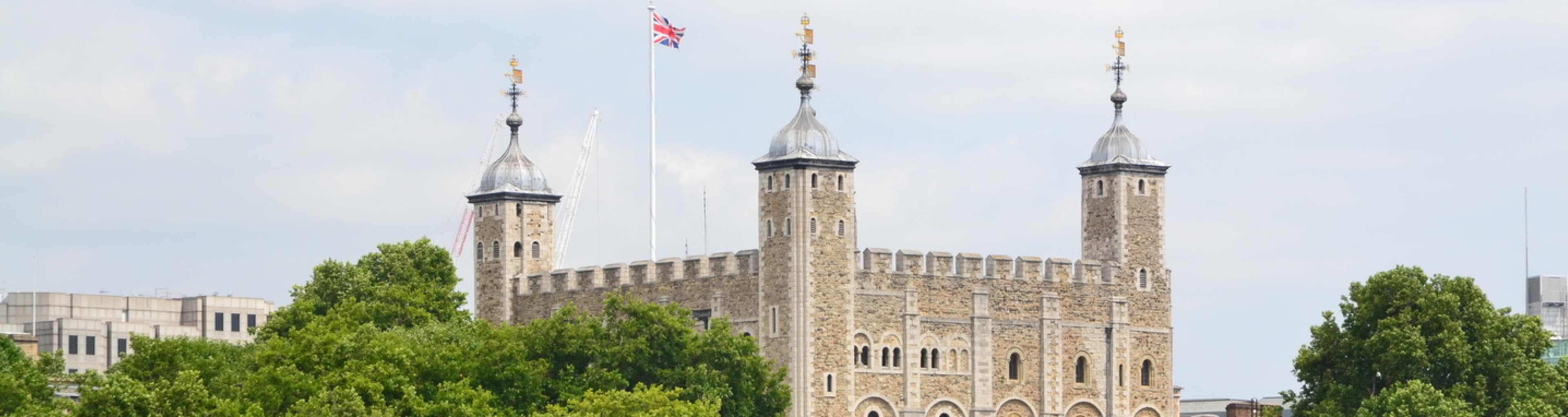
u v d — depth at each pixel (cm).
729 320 17888
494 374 17012
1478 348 18175
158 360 16788
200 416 15250
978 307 18638
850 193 18175
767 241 18112
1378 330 18338
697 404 16338
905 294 18350
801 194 17962
